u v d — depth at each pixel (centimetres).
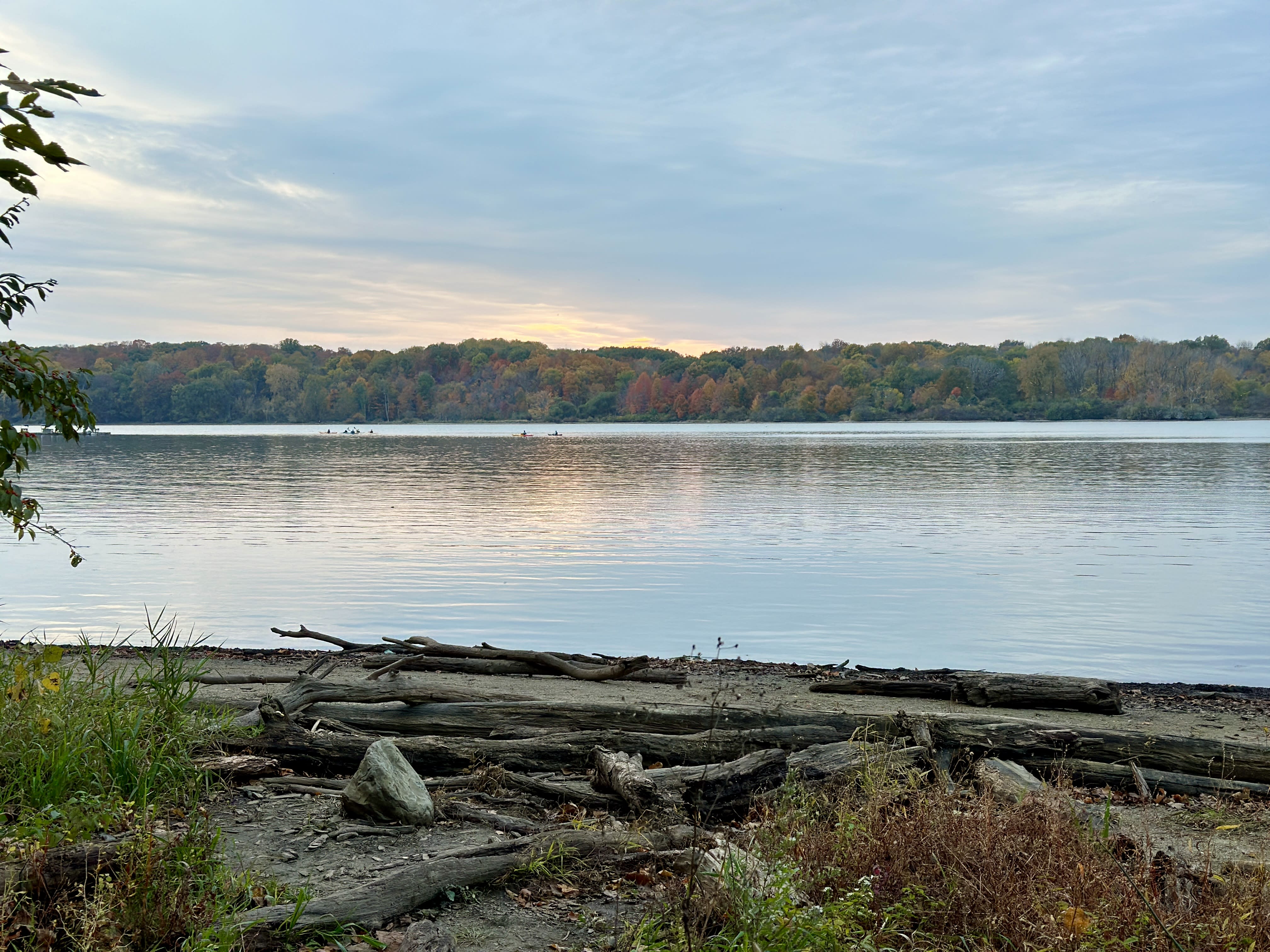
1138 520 3023
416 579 1897
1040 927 404
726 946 400
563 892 476
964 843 474
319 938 414
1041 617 1573
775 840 506
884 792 558
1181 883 461
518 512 3316
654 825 556
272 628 1193
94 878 415
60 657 504
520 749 679
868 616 1575
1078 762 708
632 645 1366
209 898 420
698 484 4641
